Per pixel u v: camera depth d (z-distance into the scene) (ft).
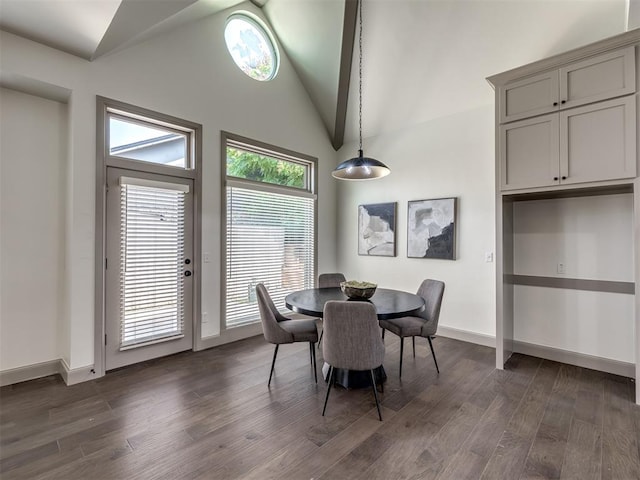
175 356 11.00
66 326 9.36
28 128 9.11
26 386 8.75
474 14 10.27
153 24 9.09
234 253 12.83
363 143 16.25
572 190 9.25
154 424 7.01
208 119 11.83
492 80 10.09
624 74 8.07
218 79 12.14
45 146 9.37
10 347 8.93
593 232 10.19
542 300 11.10
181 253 11.23
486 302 12.29
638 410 7.63
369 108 14.88
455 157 13.12
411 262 14.47
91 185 9.21
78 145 9.00
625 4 8.59
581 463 5.83
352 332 7.20
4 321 8.84
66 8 7.16
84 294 9.12
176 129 11.25
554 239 10.87
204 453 6.08
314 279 16.20
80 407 7.70
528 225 11.34
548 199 10.94
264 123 13.75
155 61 10.44
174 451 6.13
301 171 15.98
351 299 9.38
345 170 10.02
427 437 6.59
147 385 8.85
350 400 8.10
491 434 6.70
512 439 6.53
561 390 8.68
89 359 9.19
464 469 5.67
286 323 9.93
